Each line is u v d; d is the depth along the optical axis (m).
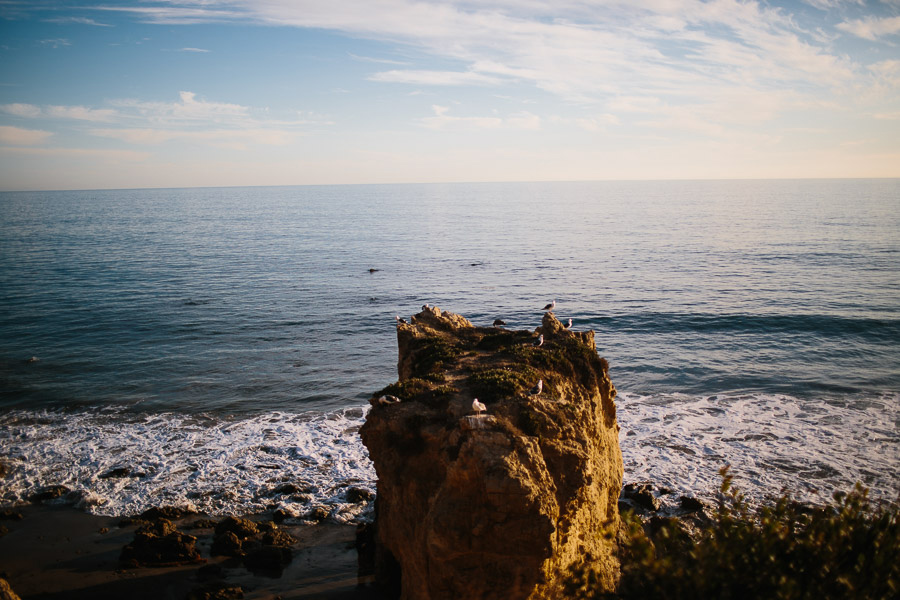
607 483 25.06
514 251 151.38
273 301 93.50
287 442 41.41
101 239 186.62
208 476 36.66
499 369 25.53
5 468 37.47
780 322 72.31
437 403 23.03
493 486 17.73
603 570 21.94
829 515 13.41
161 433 42.91
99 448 40.47
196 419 45.56
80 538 30.27
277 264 134.25
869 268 108.38
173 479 36.31
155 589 26.25
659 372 55.75
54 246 166.88
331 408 47.84
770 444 39.66
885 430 41.53
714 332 69.94
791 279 100.25
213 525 31.50
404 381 24.91
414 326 32.94
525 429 20.83
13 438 42.06
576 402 25.39
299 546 29.81
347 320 80.62
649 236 176.12
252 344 68.50
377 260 139.75
